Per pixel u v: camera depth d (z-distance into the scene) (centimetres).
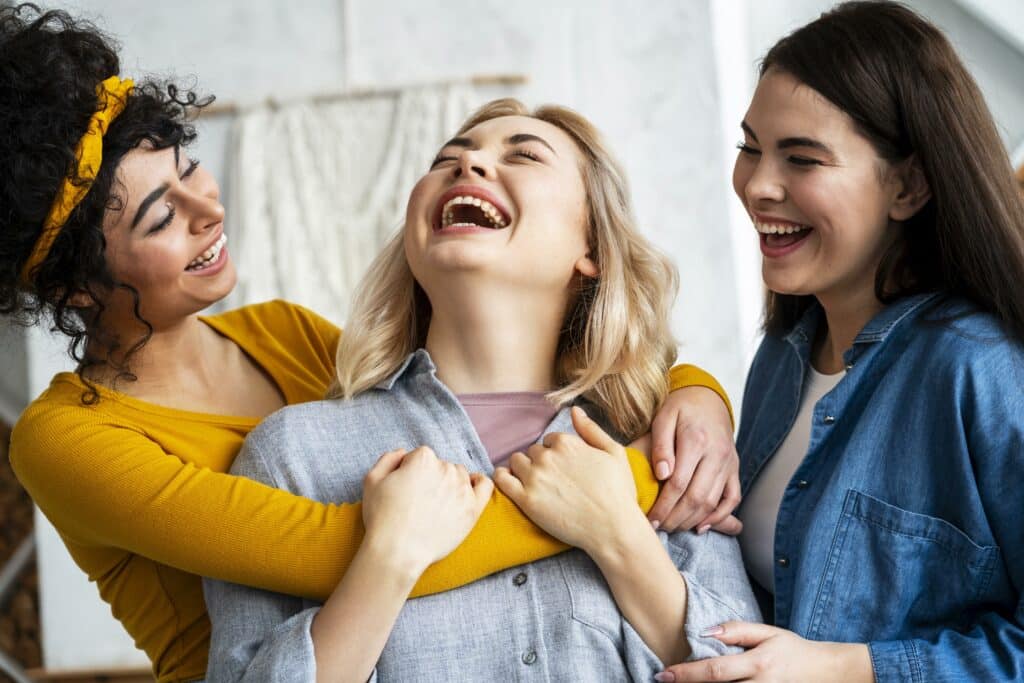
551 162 139
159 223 139
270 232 347
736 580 134
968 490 126
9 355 371
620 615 125
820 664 121
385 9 352
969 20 343
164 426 142
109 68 144
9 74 133
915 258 138
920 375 132
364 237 345
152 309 144
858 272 138
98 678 335
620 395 141
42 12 146
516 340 137
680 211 335
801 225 135
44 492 134
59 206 133
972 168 130
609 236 143
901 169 133
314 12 354
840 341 146
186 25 357
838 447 138
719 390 146
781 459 150
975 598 128
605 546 121
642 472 130
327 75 353
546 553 124
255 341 164
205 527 121
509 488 124
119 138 137
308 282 345
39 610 364
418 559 115
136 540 126
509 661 122
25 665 360
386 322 144
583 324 146
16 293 142
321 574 118
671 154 336
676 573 123
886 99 130
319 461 132
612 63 341
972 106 132
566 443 126
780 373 156
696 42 338
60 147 132
